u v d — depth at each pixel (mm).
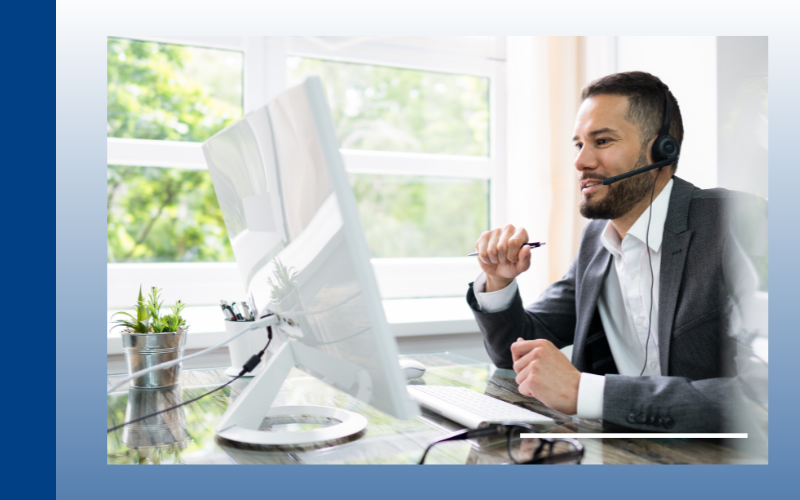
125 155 1707
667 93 1142
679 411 736
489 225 2148
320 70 2037
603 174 1146
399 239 2832
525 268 1181
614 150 1132
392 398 580
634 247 1184
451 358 1350
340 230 577
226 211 917
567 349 1573
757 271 1071
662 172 1138
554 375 818
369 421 813
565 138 1927
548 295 1402
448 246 2432
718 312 1009
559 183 1921
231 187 851
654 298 1159
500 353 1228
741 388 782
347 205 569
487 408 807
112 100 1770
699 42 1649
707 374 998
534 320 1342
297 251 667
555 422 788
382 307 580
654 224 1138
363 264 572
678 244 1055
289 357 803
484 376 1131
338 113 2225
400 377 581
